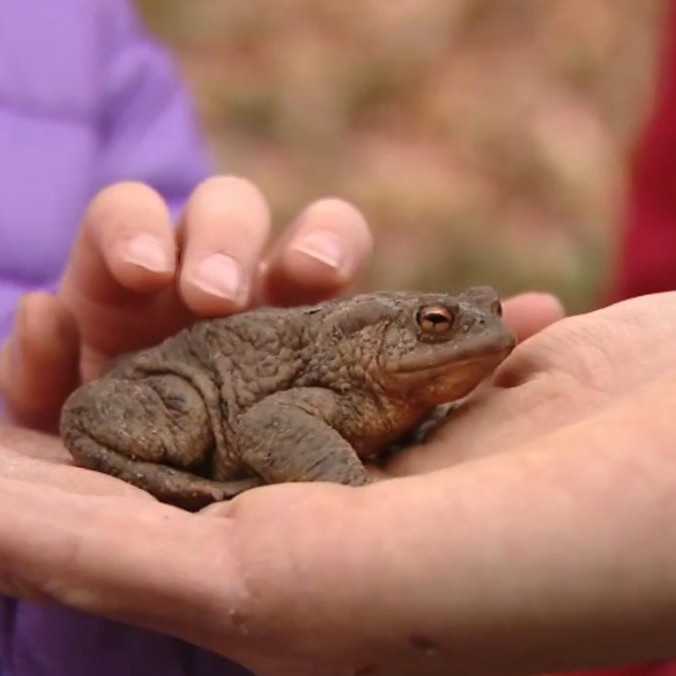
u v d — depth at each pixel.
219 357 0.45
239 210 0.47
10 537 0.39
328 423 0.45
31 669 0.44
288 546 0.38
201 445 0.45
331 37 1.26
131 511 0.39
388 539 0.38
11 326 0.55
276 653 0.38
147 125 0.61
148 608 0.38
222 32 1.26
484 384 0.45
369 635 0.38
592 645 0.38
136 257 0.46
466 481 0.38
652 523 0.38
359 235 0.48
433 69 1.24
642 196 0.59
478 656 0.38
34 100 0.59
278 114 1.20
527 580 0.38
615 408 0.40
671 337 0.43
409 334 0.44
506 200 1.18
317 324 0.45
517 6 1.29
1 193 0.57
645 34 1.25
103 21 0.62
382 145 1.21
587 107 1.25
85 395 0.45
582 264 1.11
